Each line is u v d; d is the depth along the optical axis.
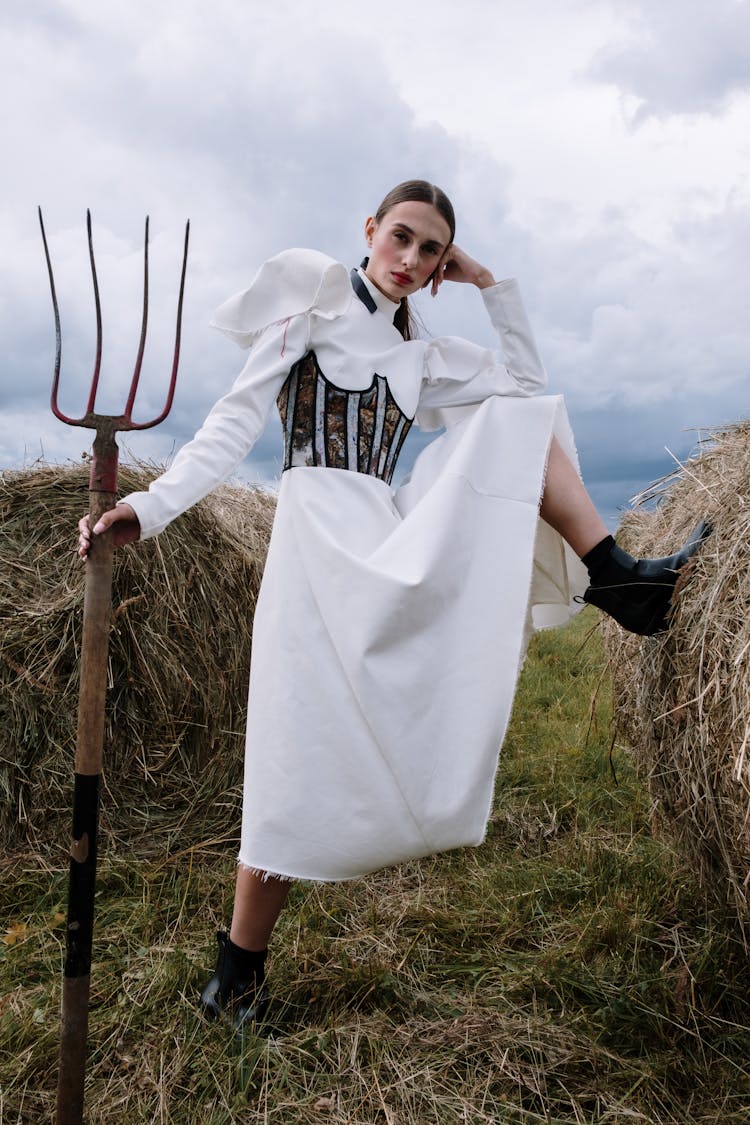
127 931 2.50
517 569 2.08
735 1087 1.90
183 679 3.35
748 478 2.00
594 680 4.92
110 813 3.25
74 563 3.33
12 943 2.46
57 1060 1.95
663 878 2.74
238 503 3.98
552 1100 1.84
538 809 3.41
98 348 1.66
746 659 1.76
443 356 2.37
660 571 2.10
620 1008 2.12
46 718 3.14
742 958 2.28
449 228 2.24
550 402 2.24
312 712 2.01
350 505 2.13
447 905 2.67
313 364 2.16
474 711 2.02
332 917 2.59
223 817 3.33
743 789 1.79
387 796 1.97
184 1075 1.91
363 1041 2.02
